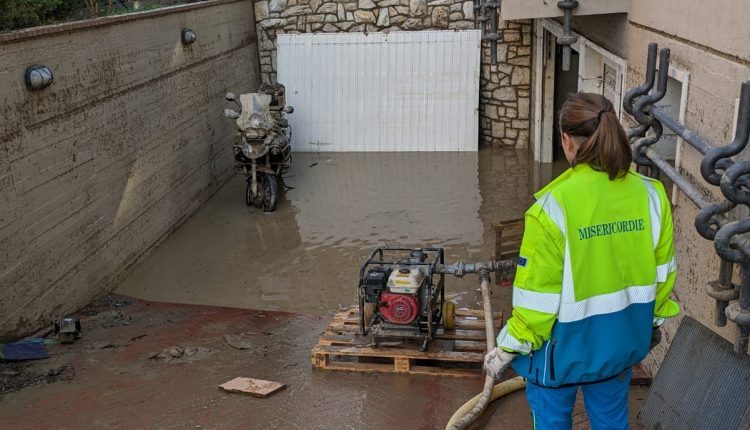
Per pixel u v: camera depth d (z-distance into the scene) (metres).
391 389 5.02
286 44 13.02
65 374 5.45
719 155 2.76
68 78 6.85
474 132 12.59
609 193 2.42
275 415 4.67
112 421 4.66
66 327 6.09
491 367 2.56
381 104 12.82
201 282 7.79
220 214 10.09
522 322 2.43
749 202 2.67
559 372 2.46
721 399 3.16
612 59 5.95
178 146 9.64
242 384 5.09
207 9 10.80
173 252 8.73
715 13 3.74
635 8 5.32
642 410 3.74
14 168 5.98
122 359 5.73
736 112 3.44
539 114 11.46
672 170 3.83
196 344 6.08
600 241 2.40
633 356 2.50
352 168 11.93
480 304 6.81
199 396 4.99
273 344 6.05
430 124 12.72
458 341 5.50
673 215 4.53
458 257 7.99
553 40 10.93
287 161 10.66
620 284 2.43
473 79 12.48
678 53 4.36
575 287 2.38
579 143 2.46
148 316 6.86
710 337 3.37
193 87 10.23
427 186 10.78
